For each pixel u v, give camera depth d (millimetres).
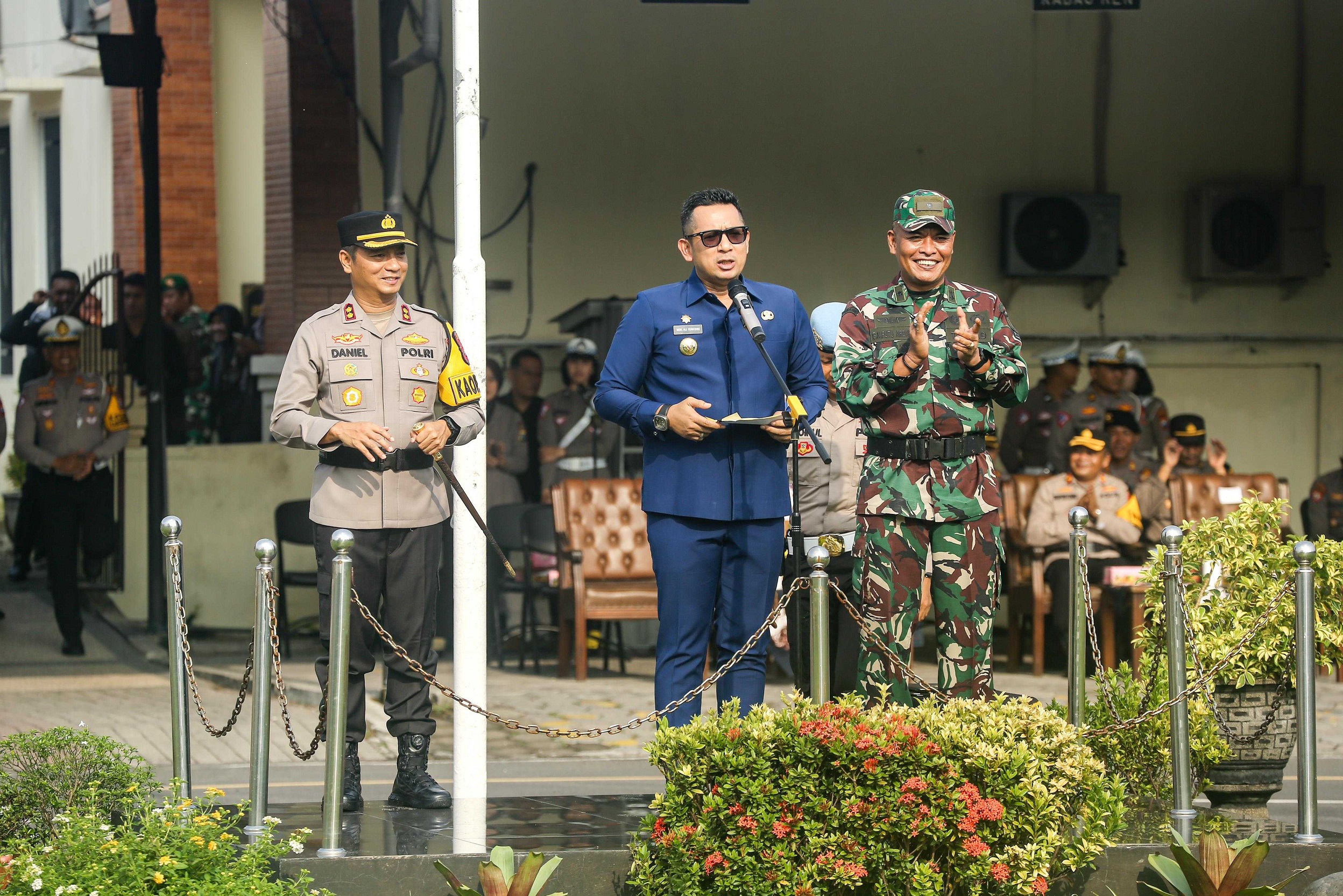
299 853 17406
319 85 49250
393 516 20000
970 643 20016
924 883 16172
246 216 65375
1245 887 16984
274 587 18359
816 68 51969
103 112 64125
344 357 20062
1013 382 19844
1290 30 53938
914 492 19859
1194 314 54250
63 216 66375
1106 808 17312
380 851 17438
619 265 51000
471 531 22219
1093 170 53469
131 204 62875
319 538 20109
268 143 55000
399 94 42406
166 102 63844
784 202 52062
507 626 47094
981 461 20094
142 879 15914
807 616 22344
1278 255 53562
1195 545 21531
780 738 16688
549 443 46906
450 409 20609
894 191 52656
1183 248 54000
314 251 49625
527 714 34031
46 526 41188
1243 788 20797
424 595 20375
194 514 47188
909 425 19953
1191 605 21062
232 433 53875
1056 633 41344
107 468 41875
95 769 19219
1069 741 17500
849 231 52375
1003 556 20312
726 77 51438
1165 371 54125
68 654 41438
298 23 49156
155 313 45844
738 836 16547
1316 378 54750
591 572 40375
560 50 50406
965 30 52625
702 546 19859
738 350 20031
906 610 20031
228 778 26453
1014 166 53156
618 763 28703
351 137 49438
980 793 16797
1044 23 52969
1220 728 20562
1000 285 53250
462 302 22672
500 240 50250
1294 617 20219
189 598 46938
